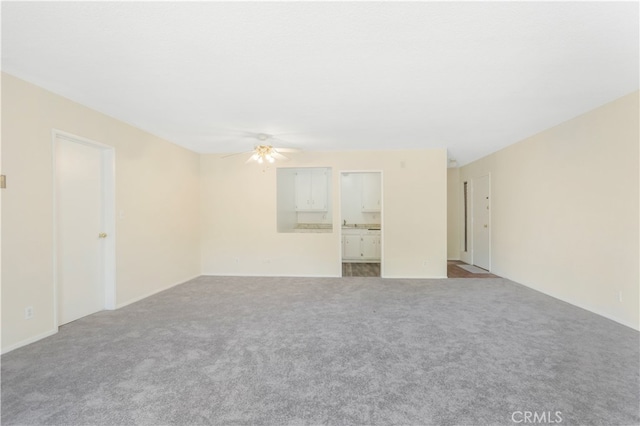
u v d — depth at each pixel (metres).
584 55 2.17
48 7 1.63
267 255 5.54
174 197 4.78
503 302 3.75
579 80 2.59
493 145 5.01
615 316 3.05
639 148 2.80
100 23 1.78
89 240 3.36
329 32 1.90
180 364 2.21
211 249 5.62
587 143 3.38
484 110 3.33
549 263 4.04
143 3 1.61
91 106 3.18
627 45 2.03
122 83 2.63
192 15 1.71
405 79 2.57
